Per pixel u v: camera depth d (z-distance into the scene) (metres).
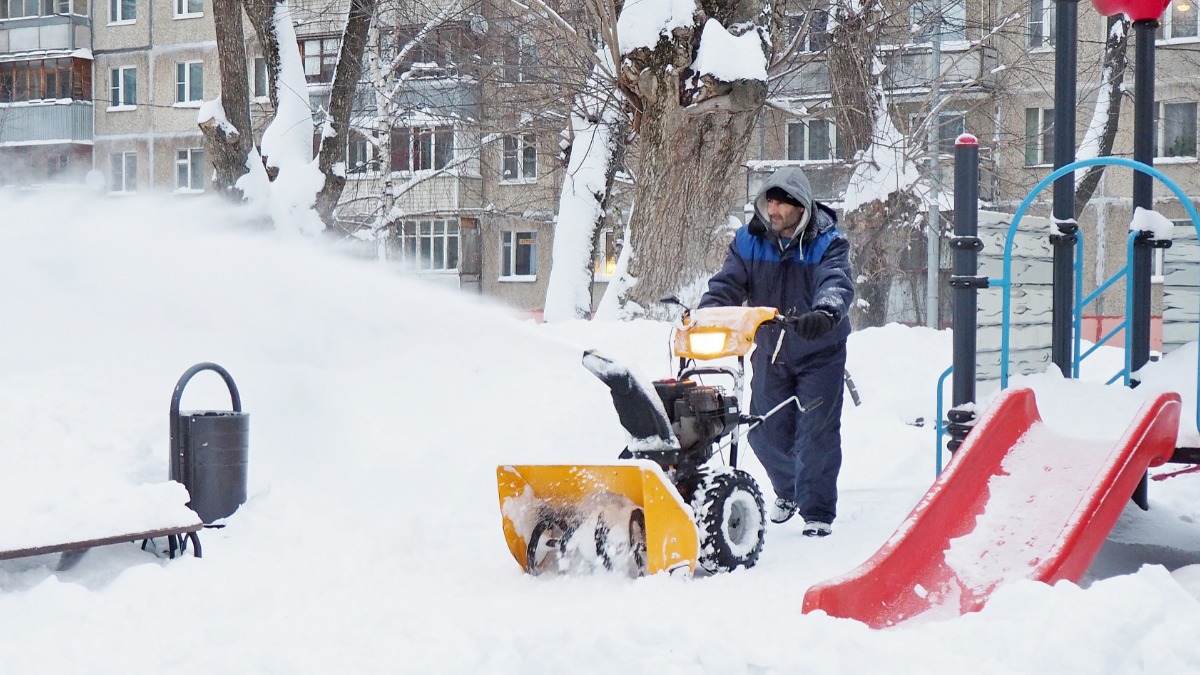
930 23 26.06
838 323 6.60
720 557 5.99
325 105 41.59
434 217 44.94
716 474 6.20
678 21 16.22
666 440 6.04
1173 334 8.85
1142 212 7.81
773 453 7.54
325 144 20.00
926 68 30.34
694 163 16.34
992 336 7.78
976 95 31.81
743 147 16.55
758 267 7.28
